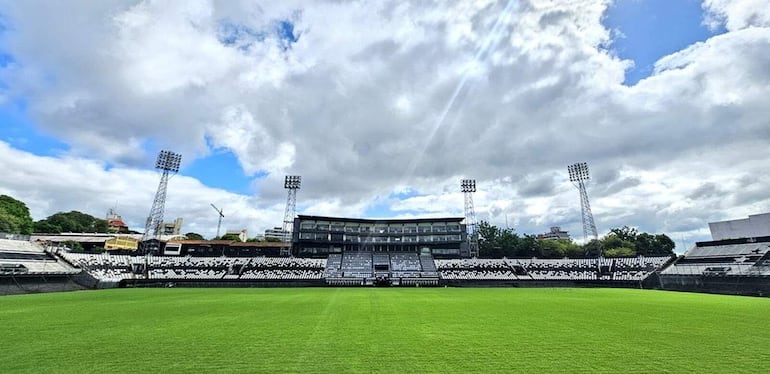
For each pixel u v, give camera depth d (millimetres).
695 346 13945
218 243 91750
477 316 23156
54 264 59156
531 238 102375
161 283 67062
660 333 16844
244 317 22516
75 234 99750
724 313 25094
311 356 12352
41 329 18000
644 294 47781
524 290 58219
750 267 56531
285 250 94000
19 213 90438
